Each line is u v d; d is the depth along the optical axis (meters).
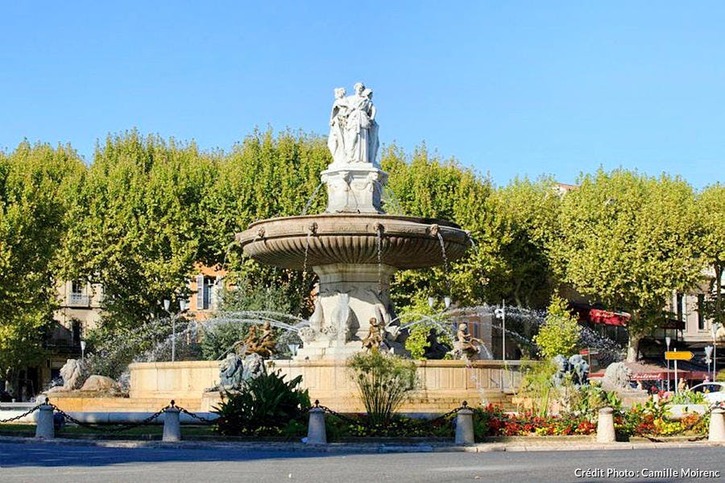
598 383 25.55
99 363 50.44
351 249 26.94
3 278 45.00
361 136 28.98
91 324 71.12
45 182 48.69
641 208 53.59
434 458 17.89
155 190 49.81
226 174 50.47
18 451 19.38
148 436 21.50
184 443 20.52
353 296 28.67
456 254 28.38
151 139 56.03
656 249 52.69
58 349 69.31
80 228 49.78
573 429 22.03
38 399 30.59
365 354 22.61
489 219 51.50
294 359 27.86
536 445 20.80
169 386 29.09
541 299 57.91
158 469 15.41
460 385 27.12
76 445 21.03
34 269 46.41
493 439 21.16
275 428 21.41
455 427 21.44
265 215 49.09
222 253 50.03
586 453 19.36
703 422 23.19
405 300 50.62
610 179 55.31
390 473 14.78
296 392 22.16
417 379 23.42
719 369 68.44
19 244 45.47
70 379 33.44
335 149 29.14
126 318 50.16
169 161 53.03
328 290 28.91
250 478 13.99
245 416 21.50
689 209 53.31
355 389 25.91
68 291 70.44
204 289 68.56
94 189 50.28
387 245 26.78
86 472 14.94
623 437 22.12
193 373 28.61
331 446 20.03
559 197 58.50
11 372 59.22
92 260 49.53
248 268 48.53
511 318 57.25
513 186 61.34
